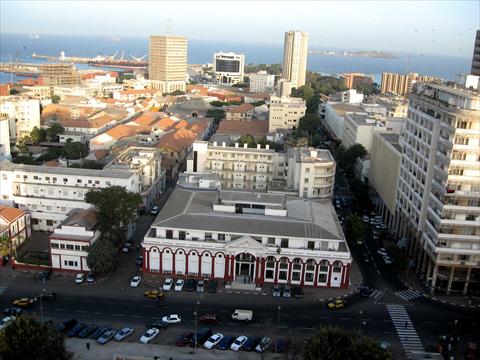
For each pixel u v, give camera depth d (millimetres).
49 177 190750
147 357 121750
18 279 157875
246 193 179500
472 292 163125
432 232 161625
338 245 159375
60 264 163500
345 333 111000
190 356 123375
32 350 104812
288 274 160000
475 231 156250
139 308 144125
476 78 183125
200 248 159125
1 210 177000
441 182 157500
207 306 146500
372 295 158000
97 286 155375
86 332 129375
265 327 137250
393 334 137500
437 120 164625
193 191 189250
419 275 172750
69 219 170750
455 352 131000
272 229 160500
